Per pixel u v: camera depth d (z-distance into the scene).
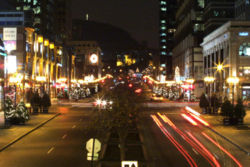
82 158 21.31
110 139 24.31
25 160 20.92
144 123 40.09
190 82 87.38
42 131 33.91
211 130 35.09
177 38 164.25
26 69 72.31
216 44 95.81
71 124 39.53
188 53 129.25
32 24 86.31
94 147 14.75
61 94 88.06
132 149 21.92
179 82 110.44
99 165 17.78
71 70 134.00
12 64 63.19
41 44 86.62
